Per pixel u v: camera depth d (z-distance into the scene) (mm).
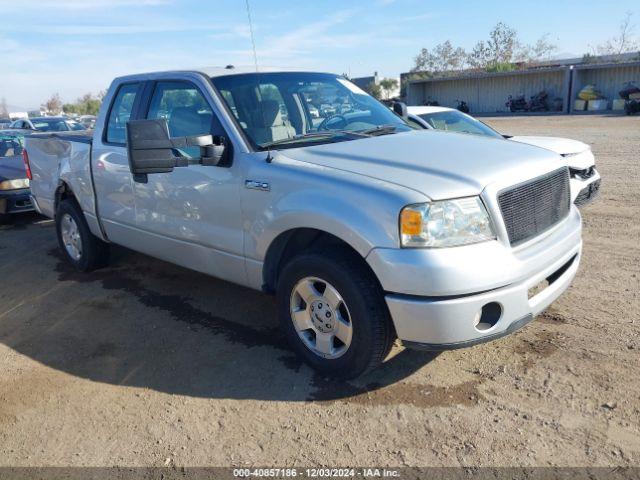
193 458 3000
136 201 4816
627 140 15906
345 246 3422
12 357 4250
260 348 4145
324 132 4203
